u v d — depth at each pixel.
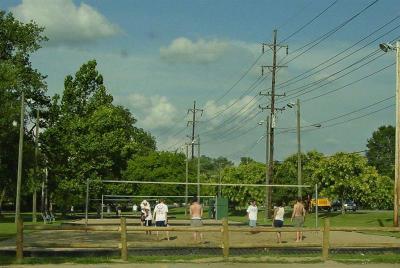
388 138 133.62
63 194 64.75
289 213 69.12
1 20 58.28
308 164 75.00
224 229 19.80
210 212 62.12
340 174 66.31
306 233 35.03
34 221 53.34
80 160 63.31
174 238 30.30
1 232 35.59
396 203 33.91
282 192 72.19
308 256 20.64
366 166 67.56
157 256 20.27
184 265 18.36
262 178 79.56
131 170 77.00
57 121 63.69
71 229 19.59
